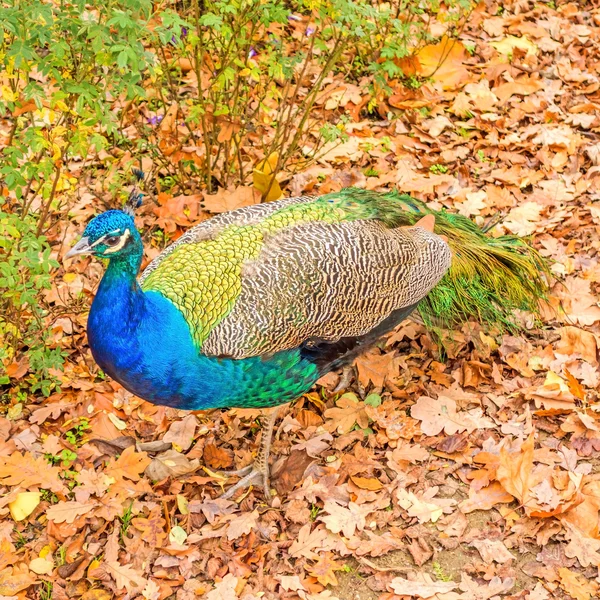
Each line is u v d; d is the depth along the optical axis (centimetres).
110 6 223
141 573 217
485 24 315
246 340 214
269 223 222
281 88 292
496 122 291
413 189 272
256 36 274
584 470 229
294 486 229
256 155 277
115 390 240
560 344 247
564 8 323
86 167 271
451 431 235
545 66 306
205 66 283
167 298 213
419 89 295
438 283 243
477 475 228
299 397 233
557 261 260
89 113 229
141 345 209
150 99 279
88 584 216
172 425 236
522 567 218
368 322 224
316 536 221
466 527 222
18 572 215
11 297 230
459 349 247
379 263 224
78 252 203
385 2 306
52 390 241
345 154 280
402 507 224
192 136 270
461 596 213
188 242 221
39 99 220
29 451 229
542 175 279
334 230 223
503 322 249
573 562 218
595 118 292
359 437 235
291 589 215
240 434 237
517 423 236
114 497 225
